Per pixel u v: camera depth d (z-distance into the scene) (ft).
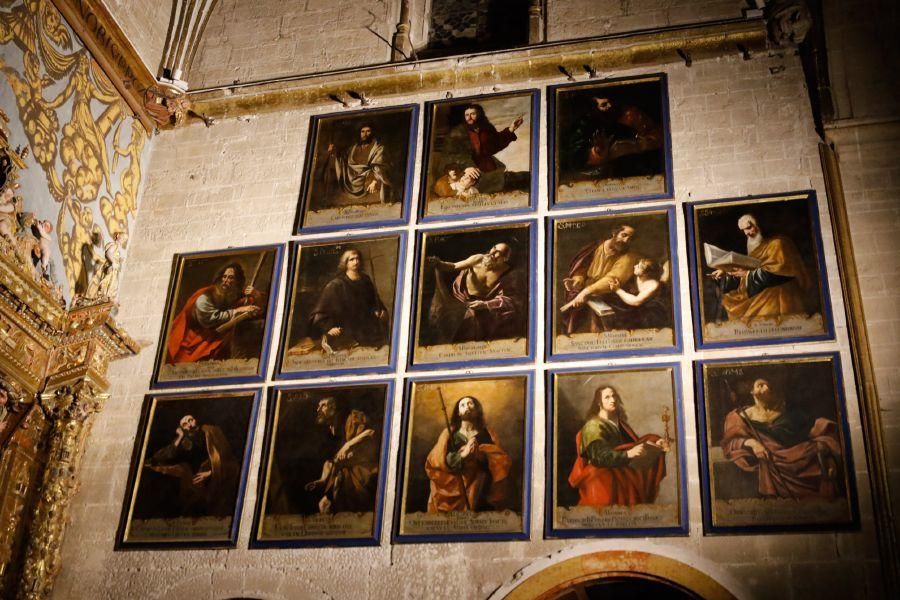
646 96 50.31
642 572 39.81
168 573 43.91
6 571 42.98
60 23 49.26
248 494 44.96
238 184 52.95
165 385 48.14
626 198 47.80
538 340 45.37
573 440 42.78
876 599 37.86
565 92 51.34
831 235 45.11
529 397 44.09
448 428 44.14
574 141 49.85
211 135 54.75
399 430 44.80
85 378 46.21
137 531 45.03
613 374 43.86
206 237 51.83
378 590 41.68
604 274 46.14
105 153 51.37
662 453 41.86
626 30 52.90
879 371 41.65
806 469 40.42
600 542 40.68
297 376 46.96
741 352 43.29
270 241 50.93
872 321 42.73
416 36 57.16
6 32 45.75
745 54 50.29
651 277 45.68
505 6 57.41
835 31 49.32
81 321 46.83
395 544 42.37
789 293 44.06
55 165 47.70
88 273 48.96
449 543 41.91
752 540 39.60
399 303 47.67
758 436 41.37
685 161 48.24
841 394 41.57
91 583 44.27
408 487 43.32
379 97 53.72
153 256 51.83
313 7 58.03
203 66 57.26
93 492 46.24
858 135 46.88
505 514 41.98
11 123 45.32
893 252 44.04
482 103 52.08
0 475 43.11
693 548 39.88
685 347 43.91
